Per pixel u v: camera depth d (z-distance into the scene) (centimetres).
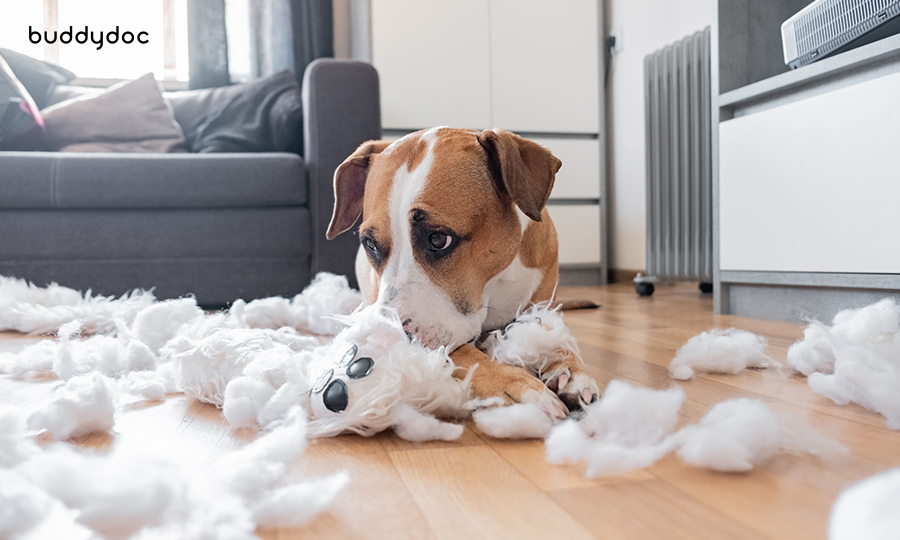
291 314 194
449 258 99
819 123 168
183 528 51
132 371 120
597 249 394
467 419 89
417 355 85
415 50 372
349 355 88
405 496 61
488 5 378
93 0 396
